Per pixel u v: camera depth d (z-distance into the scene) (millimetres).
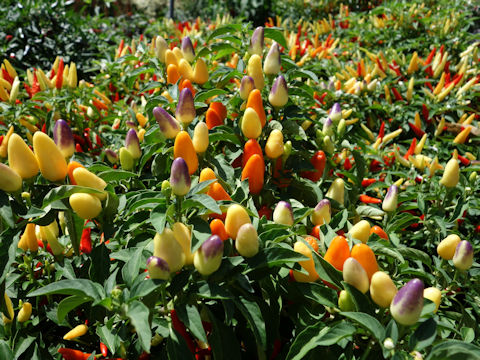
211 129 2447
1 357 1775
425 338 1429
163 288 1624
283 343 1999
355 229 2008
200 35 6348
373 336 1609
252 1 11062
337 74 4695
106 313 1904
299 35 7418
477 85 4500
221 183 2291
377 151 3588
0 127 3244
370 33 6668
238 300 1664
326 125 2646
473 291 2078
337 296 1758
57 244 2082
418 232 2752
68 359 1862
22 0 6195
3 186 1705
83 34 6691
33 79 3898
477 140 3895
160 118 2211
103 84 4316
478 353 1386
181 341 1636
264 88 2668
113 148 3057
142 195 2012
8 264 1665
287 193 2545
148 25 9742
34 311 2094
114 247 2129
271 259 1688
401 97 4410
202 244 1606
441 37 6027
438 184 2809
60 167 1856
